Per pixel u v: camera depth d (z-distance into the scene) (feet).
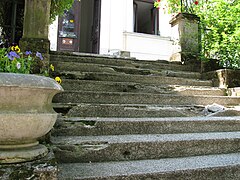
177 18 16.15
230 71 12.67
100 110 8.56
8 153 4.01
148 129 7.93
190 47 15.65
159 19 29.89
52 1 13.85
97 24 27.96
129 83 11.10
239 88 11.57
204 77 14.11
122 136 7.29
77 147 6.21
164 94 10.85
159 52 28.55
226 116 9.98
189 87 12.10
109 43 26.86
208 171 6.00
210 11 14.33
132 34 27.66
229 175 6.20
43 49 10.61
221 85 12.80
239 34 12.00
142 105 9.31
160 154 6.83
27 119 3.94
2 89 3.78
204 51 15.10
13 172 3.81
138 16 32.40
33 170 3.89
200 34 15.39
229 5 13.24
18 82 3.84
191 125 8.47
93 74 11.25
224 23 13.29
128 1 27.94
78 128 7.26
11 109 3.88
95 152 6.30
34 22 10.71
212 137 7.58
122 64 13.79
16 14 13.25
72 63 11.75
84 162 6.20
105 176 5.19
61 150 6.04
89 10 32.58
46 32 10.85
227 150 7.55
